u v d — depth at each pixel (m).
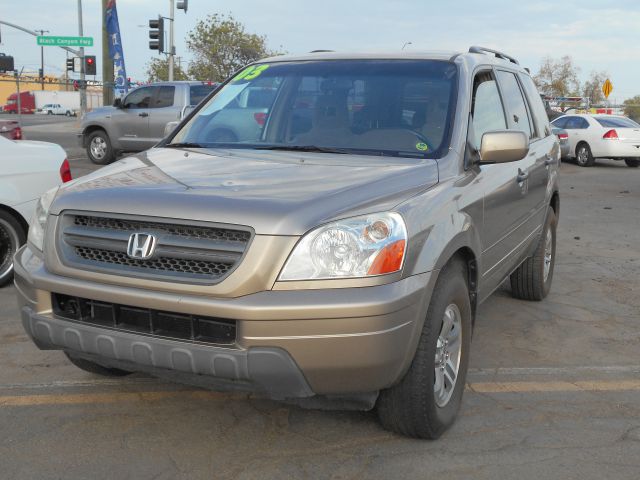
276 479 3.12
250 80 4.68
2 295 6.00
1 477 3.09
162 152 4.13
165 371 3.09
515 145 3.82
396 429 3.47
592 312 5.92
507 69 5.36
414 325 3.07
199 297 2.95
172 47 33.09
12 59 20.69
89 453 3.33
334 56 4.68
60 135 31.00
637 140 20.59
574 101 45.03
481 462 3.30
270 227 2.92
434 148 3.90
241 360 2.90
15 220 6.17
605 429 3.69
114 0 28.23
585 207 12.41
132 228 3.14
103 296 3.10
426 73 4.32
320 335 2.88
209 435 3.53
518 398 4.09
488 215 4.11
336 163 3.68
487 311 5.89
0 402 3.89
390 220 3.04
